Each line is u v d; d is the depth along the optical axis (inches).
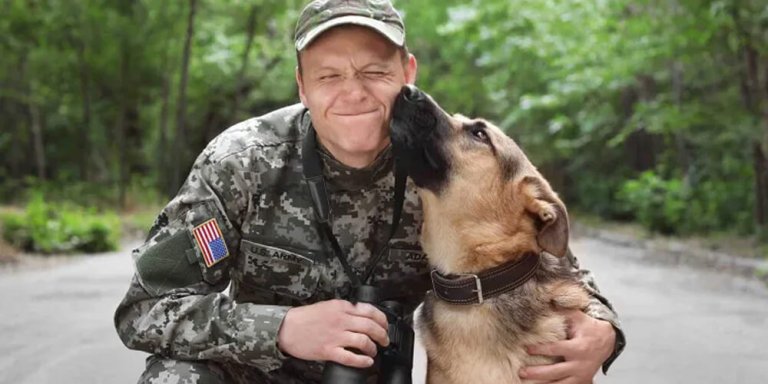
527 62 719.1
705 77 505.0
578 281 129.7
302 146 120.8
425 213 124.3
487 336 118.3
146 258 114.6
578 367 117.6
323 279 121.9
